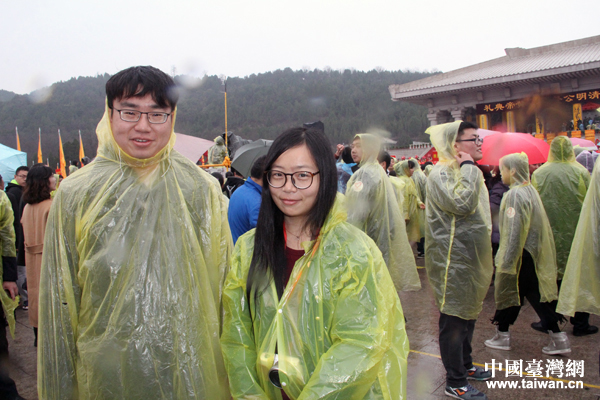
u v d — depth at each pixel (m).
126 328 1.44
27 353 3.99
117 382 1.43
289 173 1.38
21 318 5.00
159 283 1.48
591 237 2.79
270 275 1.41
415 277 4.03
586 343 3.76
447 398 2.91
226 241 1.74
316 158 1.38
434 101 21.66
